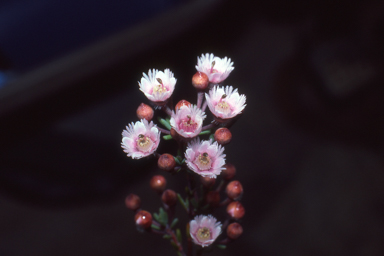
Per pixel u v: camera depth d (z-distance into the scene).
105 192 0.47
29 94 0.39
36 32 0.51
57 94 0.40
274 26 0.84
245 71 0.80
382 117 0.71
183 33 0.45
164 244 0.64
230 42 0.52
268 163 0.70
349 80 0.71
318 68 0.74
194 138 0.26
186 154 0.25
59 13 0.51
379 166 0.68
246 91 0.78
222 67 0.27
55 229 0.65
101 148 0.46
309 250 0.62
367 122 0.71
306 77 0.76
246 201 0.66
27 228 0.65
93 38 0.51
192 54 0.46
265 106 0.76
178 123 0.26
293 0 0.80
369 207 0.65
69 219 0.66
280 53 0.82
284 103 0.76
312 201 0.66
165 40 0.44
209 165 0.25
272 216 0.65
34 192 0.46
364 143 0.70
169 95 0.26
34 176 0.44
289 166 0.70
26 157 0.43
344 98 0.71
